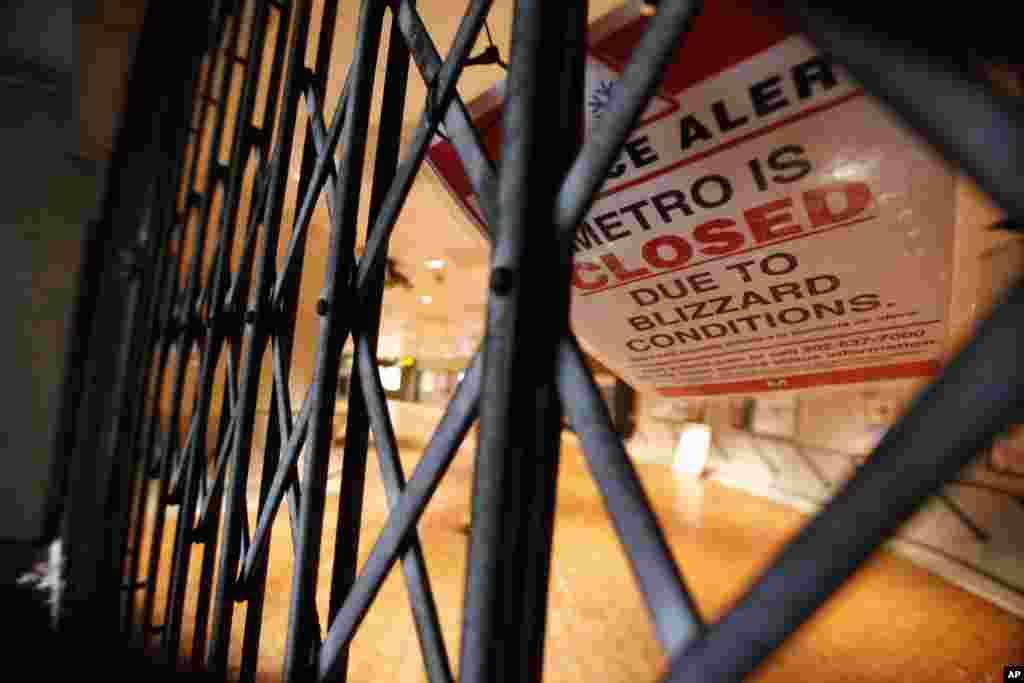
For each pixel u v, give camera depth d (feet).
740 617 1.35
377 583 2.73
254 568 4.07
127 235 11.31
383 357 103.50
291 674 3.22
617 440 1.83
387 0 3.47
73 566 10.00
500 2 7.45
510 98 2.17
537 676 1.95
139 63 10.27
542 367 2.02
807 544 1.26
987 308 1.10
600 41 2.27
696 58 2.18
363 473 3.36
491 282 2.08
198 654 5.19
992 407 1.04
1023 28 1.09
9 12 12.62
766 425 25.21
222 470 5.27
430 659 2.50
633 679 8.04
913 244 2.14
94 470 10.89
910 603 11.66
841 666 8.88
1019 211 1.05
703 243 2.54
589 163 1.94
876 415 17.94
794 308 2.53
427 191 13.70
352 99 3.45
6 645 8.87
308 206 4.14
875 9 1.24
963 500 13.91
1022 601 11.19
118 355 11.34
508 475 1.93
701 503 21.95
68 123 14.97
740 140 2.23
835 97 2.00
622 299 2.96
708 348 2.89
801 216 2.26
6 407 14.88
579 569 12.67
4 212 15.05
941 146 1.16
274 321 4.56
